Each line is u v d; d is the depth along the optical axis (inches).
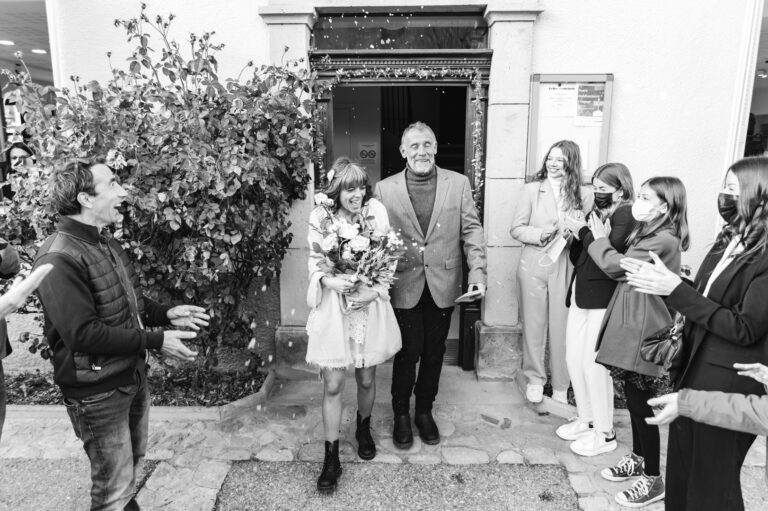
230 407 138.6
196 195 124.3
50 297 75.9
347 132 232.8
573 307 123.5
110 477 85.1
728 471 73.0
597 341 108.2
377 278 107.3
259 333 166.2
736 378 72.7
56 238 79.4
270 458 121.8
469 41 154.1
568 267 136.9
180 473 116.0
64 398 82.7
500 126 151.1
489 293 158.7
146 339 83.8
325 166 160.9
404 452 124.5
